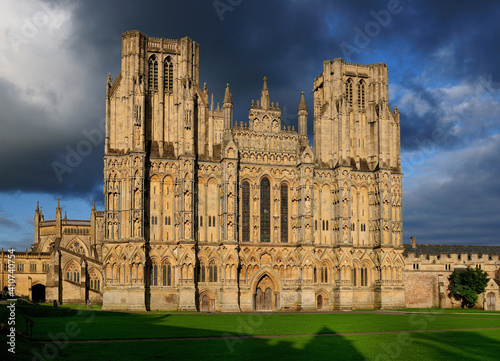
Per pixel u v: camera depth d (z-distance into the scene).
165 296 115.62
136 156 115.12
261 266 122.12
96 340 57.66
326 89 135.00
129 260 112.31
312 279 122.12
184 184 117.38
